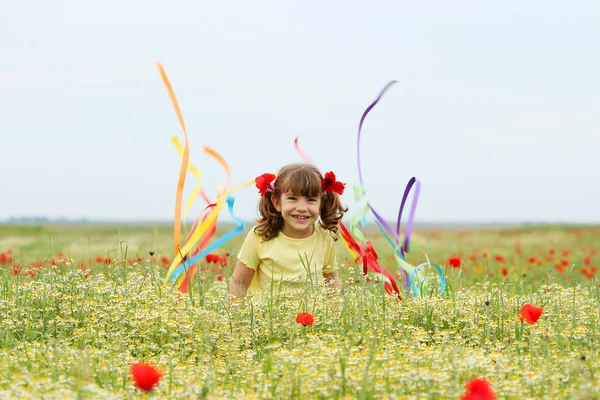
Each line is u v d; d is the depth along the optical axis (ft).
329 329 17.02
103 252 35.83
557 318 17.13
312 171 21.97
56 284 20.03
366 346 15.10
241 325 17.61
